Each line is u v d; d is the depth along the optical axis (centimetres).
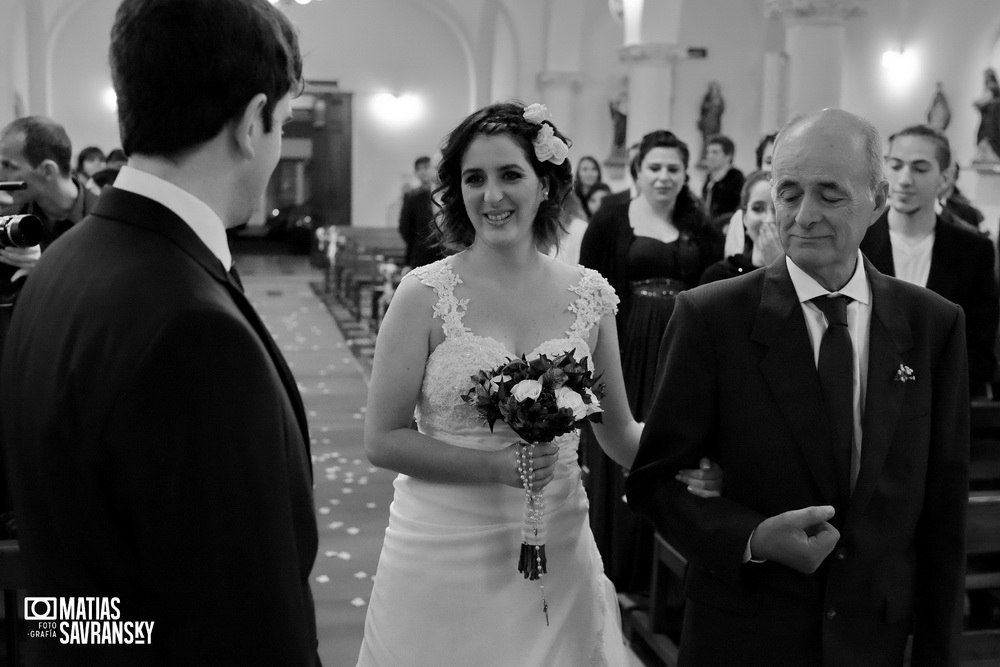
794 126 178
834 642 176
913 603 187
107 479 104
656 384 202
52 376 106
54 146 346
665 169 389
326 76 1933
